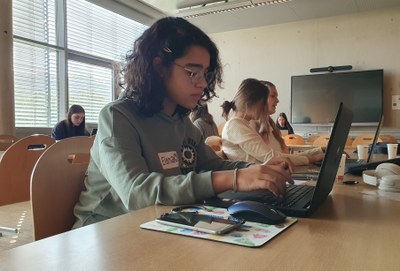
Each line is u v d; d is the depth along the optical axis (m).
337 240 0.55
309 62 6.66
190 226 0.59
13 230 1.43
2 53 4.01
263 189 0.79
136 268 0.44
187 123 1.32
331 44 6.48
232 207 0.67
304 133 6.65
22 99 4.67
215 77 1.17
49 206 0.97
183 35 1.04
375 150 2.54
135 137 0.98
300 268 0.43
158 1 6.01
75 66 5.34
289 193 0.90
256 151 1.89
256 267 0.44
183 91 1.06
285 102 6.85
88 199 1.00
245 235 0.56
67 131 4.49
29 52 4.75
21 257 0.47
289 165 1.04
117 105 1.01
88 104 5.57
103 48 5.79
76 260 0.46
